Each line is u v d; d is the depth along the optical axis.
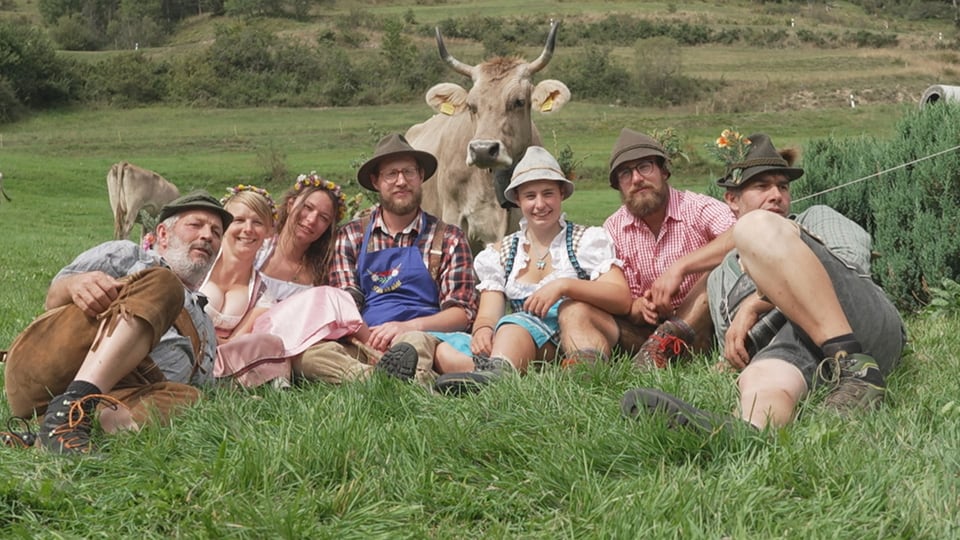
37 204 35.97
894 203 8.88
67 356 4.16
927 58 96.44
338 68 85.56
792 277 4.21
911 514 2.91
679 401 3.67
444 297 5.91
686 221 5.90
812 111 72.12
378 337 5.43
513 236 5.81
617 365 4.97
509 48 102.81
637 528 2.94
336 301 5.30
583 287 5.36
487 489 3.38
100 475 3.57
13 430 4.31
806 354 4.30
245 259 5.54
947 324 6.65
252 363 5.01
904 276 8.81
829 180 9.54
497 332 5.34
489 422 4.01
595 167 46.31
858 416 3.81
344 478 3.43
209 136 63.34
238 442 3.71
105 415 4.06
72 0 131.88
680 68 83.88
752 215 4.34
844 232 4.83
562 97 8.62
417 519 3.20
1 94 72.00
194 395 4.36
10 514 3.19
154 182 21.97
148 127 70.19
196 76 82.38
